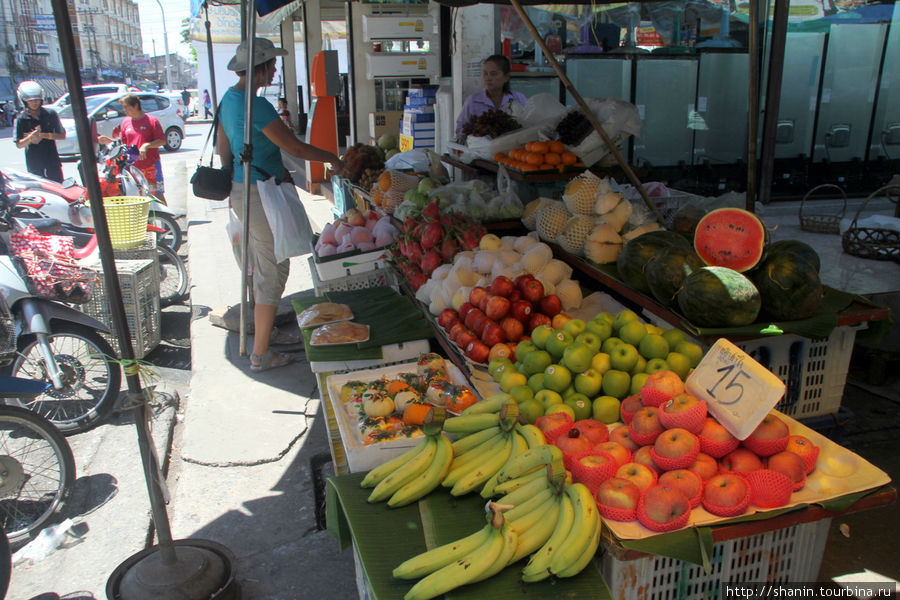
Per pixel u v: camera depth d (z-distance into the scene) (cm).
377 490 224
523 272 339
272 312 501
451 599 179
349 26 1087
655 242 298
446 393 276
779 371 276
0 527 287
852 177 858
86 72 5150
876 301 488
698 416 205
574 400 247
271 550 324
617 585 193
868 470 202
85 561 323
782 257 251
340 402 302
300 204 491
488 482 220
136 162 929
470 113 601
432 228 409
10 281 423
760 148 828
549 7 815
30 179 726
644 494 189
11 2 4444
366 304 416
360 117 1130
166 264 812
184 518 348
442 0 539
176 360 575
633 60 775
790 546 211
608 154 470
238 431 424
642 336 257
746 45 802
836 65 801
